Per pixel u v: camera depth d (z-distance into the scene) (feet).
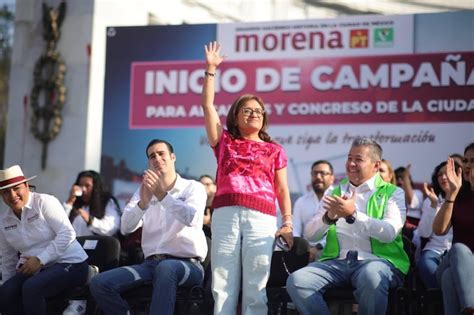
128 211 17.25
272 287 18.01
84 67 30.37
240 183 15.44
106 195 22.80
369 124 25.89
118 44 27.76
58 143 30.22
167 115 27.27
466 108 25.21
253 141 15.85
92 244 19.10
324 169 22.97
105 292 16.61
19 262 18.42
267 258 15.25
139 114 27.45
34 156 30.35
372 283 15.49
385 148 25.71
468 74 25.29
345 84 26.18
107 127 27.55
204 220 21.79
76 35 30.58
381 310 15.51
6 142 30.60
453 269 15.39
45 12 30.78
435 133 25.38
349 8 32.65
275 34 26.84
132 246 20.72
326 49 26.43
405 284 17.76
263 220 15.34
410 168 25.48
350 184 17.13
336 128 26.16
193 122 27.07
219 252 15.31
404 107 25.66
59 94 30.32
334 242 16.88
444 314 15.76
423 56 25.64
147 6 31.73
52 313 18.99
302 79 26.53
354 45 26.21
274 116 26.61
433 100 25.48
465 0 31.81
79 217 22.57
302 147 26.32
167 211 17.28
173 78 27.35
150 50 27.58
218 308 15.11
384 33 26.00
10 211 18.45
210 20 33.12
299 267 18.02
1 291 17.80
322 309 15.79
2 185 18.01
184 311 16.87
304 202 23.35
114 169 27.37
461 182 16.75
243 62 26.99
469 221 16.58
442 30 25.57
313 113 26.35
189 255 17.22
